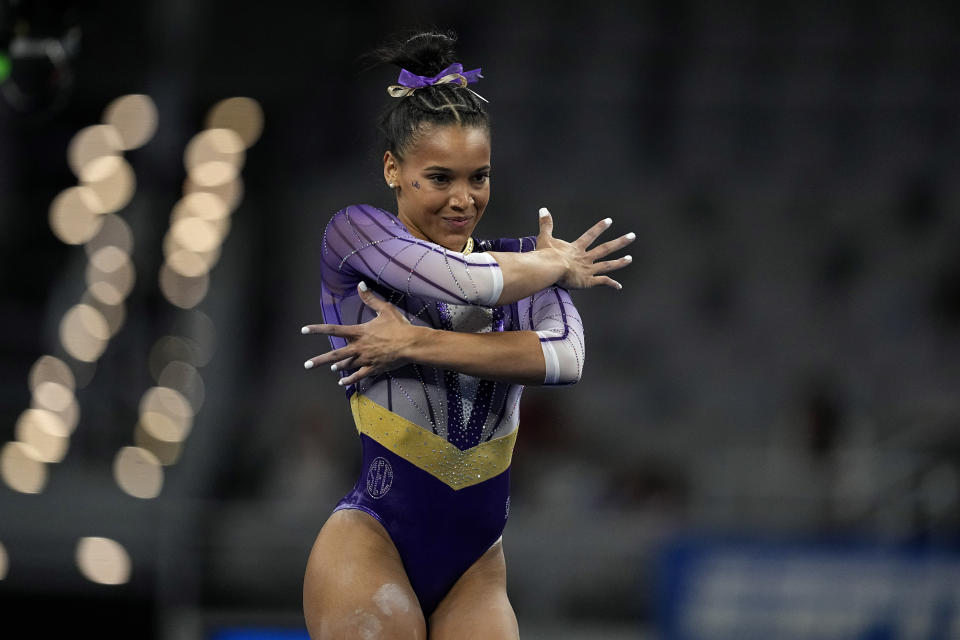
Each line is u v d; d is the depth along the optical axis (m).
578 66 40.38
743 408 37.59
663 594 24.42
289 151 39.91
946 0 39.72
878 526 25.69
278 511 25.92
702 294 38.88
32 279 35.72
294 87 39.66
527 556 25.11
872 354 37.88
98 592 25.77
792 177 39.62
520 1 40.56
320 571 8.73
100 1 34.25
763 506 26.38
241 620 24.22
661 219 39.47
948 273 38.31
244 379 37.16
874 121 39.66
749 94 40.09
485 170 8.91
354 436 35.53
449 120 8.74
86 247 33.69
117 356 32.09
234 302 37.75
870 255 38.81
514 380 8.62
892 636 23.52
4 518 27.03
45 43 18.17
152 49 35.34
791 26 40.16
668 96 40.22
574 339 8.88
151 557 25.88
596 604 24.78
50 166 37.75
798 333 38.28
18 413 32.66
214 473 32.06
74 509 26.95
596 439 36.53
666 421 37.28
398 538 9.00
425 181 8.78
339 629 8.44
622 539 25.11
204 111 39.03
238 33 39.50
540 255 8.95
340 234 9.03
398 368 9.05
